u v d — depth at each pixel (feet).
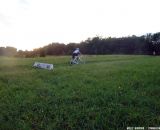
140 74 57.52
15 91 47.42
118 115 32.63
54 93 44.47
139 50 354.33
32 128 31.19
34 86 50.83
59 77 59.21
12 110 36.96
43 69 81.76
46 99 41.04
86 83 51.62
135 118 31.45
